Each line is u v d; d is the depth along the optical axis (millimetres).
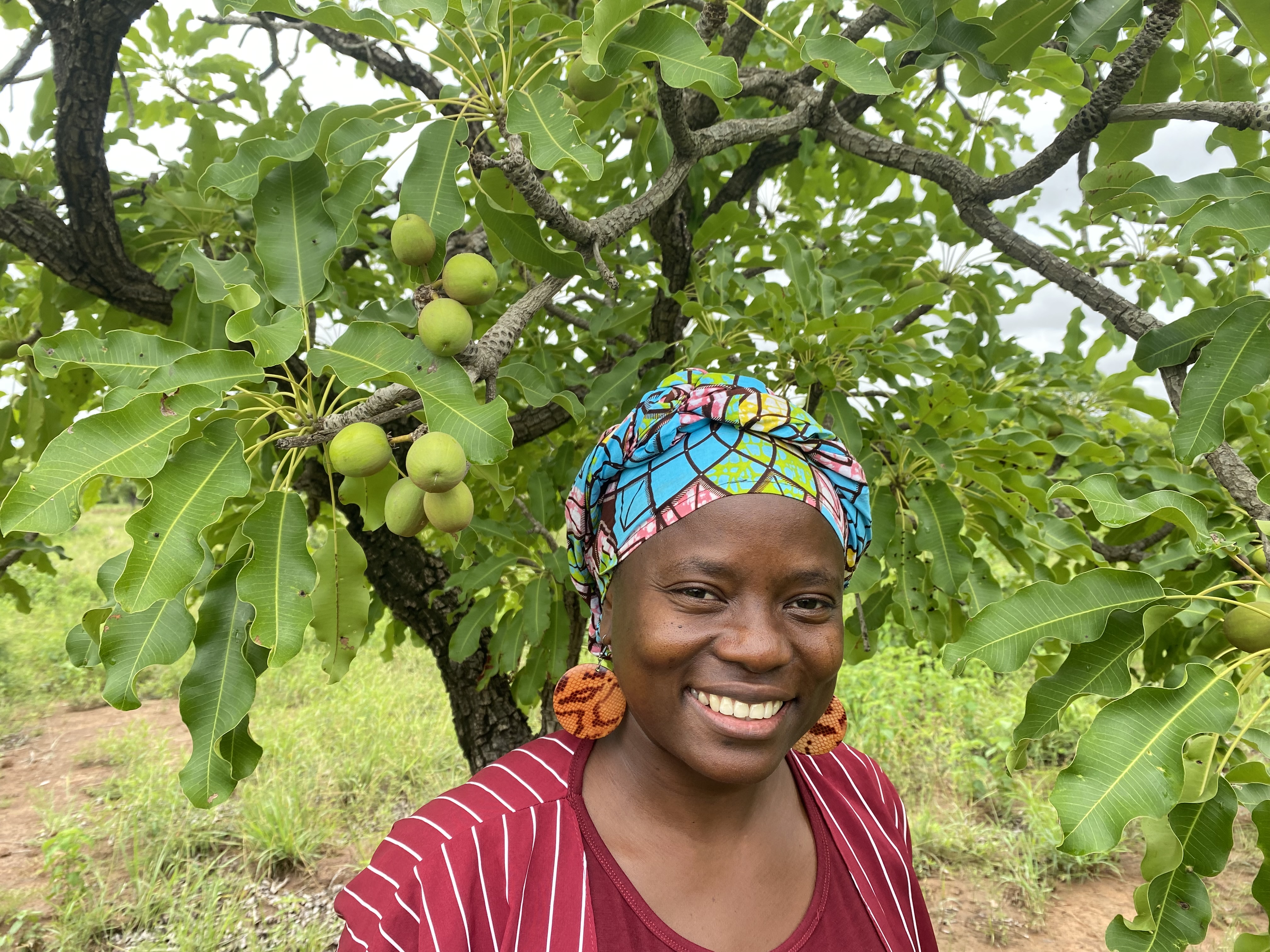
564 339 3670
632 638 1004
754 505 965
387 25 1425
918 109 3590
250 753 1341
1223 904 4773
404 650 9297
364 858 5133
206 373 1242
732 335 2791
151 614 1353
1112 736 1184
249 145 1525
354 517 3188
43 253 2465
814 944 1106
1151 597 1348
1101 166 1755
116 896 4629
